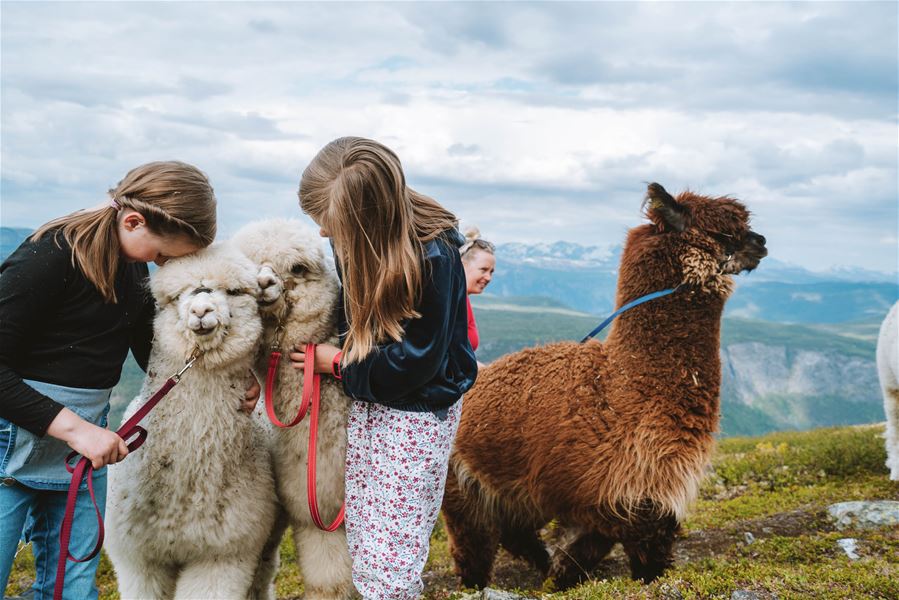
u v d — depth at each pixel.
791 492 7.31
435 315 2.71
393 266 2.63
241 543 3.25
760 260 4.80
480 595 4.21
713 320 4.66
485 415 4.95
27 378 2.73
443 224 2.83
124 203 2.76
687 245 4.66
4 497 2.72
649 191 4.82
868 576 4.14
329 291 3.26
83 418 2.82
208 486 3.13
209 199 2.96
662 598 3.91
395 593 2.87
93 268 2.71
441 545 6.70
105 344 2.86
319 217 2.88
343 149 2.81
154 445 3.12
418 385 2.75
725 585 4.01
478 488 5.07
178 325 3.00
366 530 2.91
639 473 4.45
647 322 4.63
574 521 4.79
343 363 2.85
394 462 2.83
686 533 6.11
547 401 4.75
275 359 3.23
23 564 5.97
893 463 7.31
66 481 2.83
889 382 7.38
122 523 3.18
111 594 5.44
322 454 3.22
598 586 4.18
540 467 4.72
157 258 2.97
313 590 3.29
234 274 3.04
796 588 3.94
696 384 4.52
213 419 3.12
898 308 7.28
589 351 4.86
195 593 3.17
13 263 2.65
